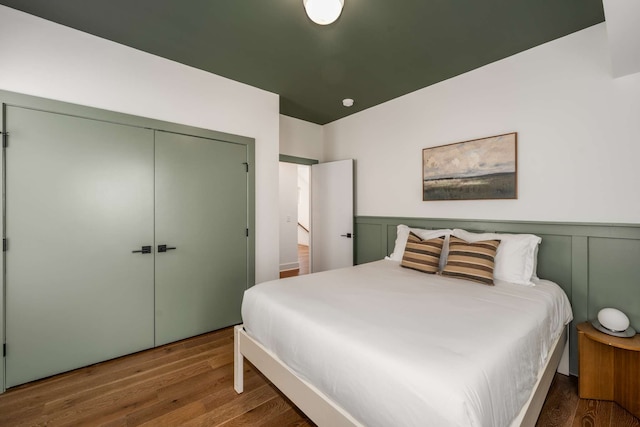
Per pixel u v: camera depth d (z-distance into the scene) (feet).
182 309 8.72
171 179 8.41
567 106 7.07
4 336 6.20
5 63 6.15
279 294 5.91
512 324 4.45
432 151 9.82
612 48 5.22
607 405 5.86
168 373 6.95
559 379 6.83
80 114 6.96
